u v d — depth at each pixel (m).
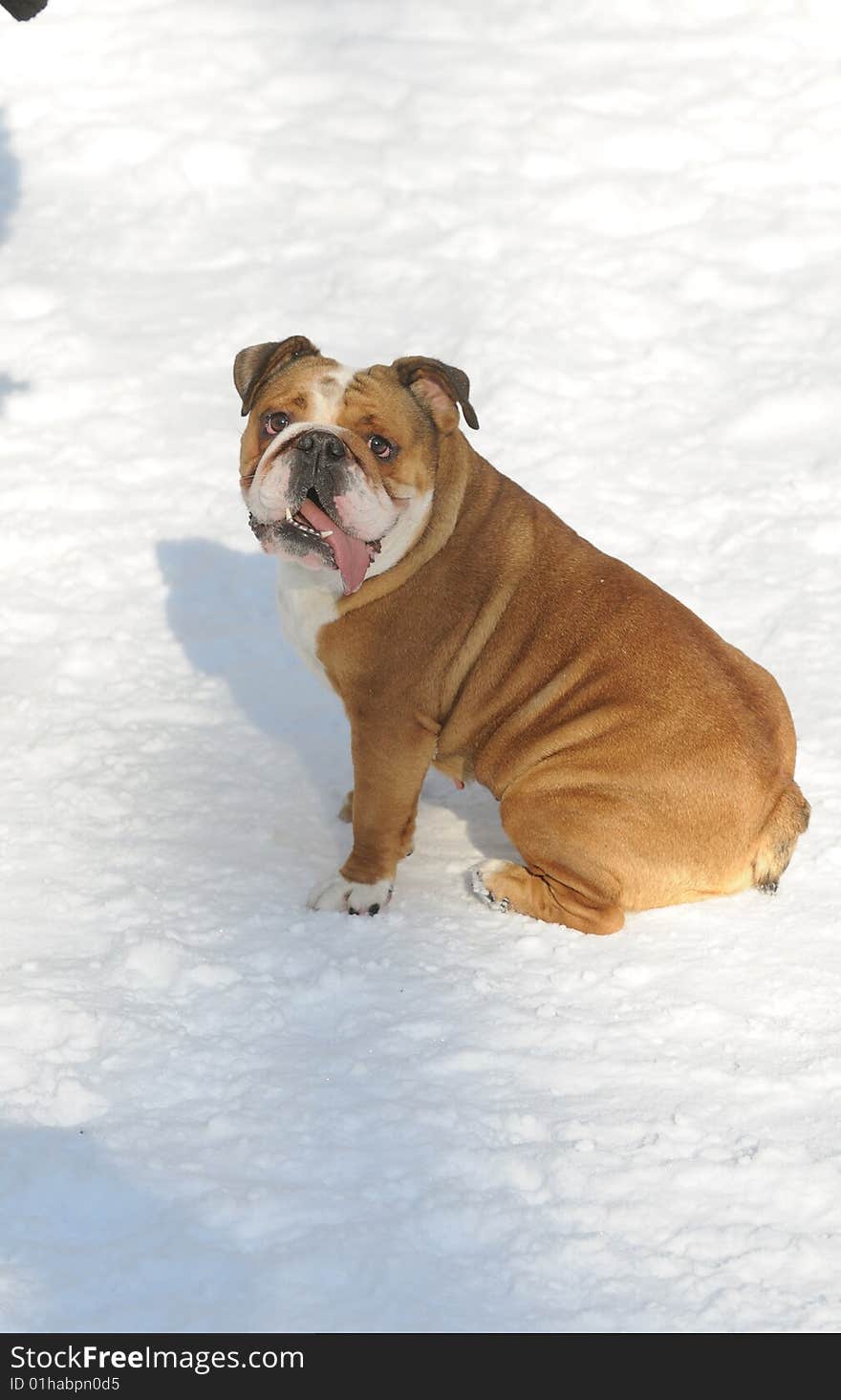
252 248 16.55
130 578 12.00
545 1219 6.38
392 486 7.93
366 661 8.44
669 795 8.15
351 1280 6.04
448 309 15.38
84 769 9.81
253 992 7.75
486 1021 7.57
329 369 7.98
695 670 8.37
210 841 9.16
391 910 8.55
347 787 9.84
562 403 14.05
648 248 16.19
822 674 10.74
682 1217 6.43
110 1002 7.61
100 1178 6.47
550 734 8.40
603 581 8.63
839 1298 6.06
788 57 19.38
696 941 8.22
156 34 20.45
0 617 11.50
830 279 15.73
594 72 19.20
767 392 14.11
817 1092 7.13
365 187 17.34
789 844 8.36
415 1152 6.69
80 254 16.53
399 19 20.53
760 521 12.55
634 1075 7.22
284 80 19.19
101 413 14.02
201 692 10.76
